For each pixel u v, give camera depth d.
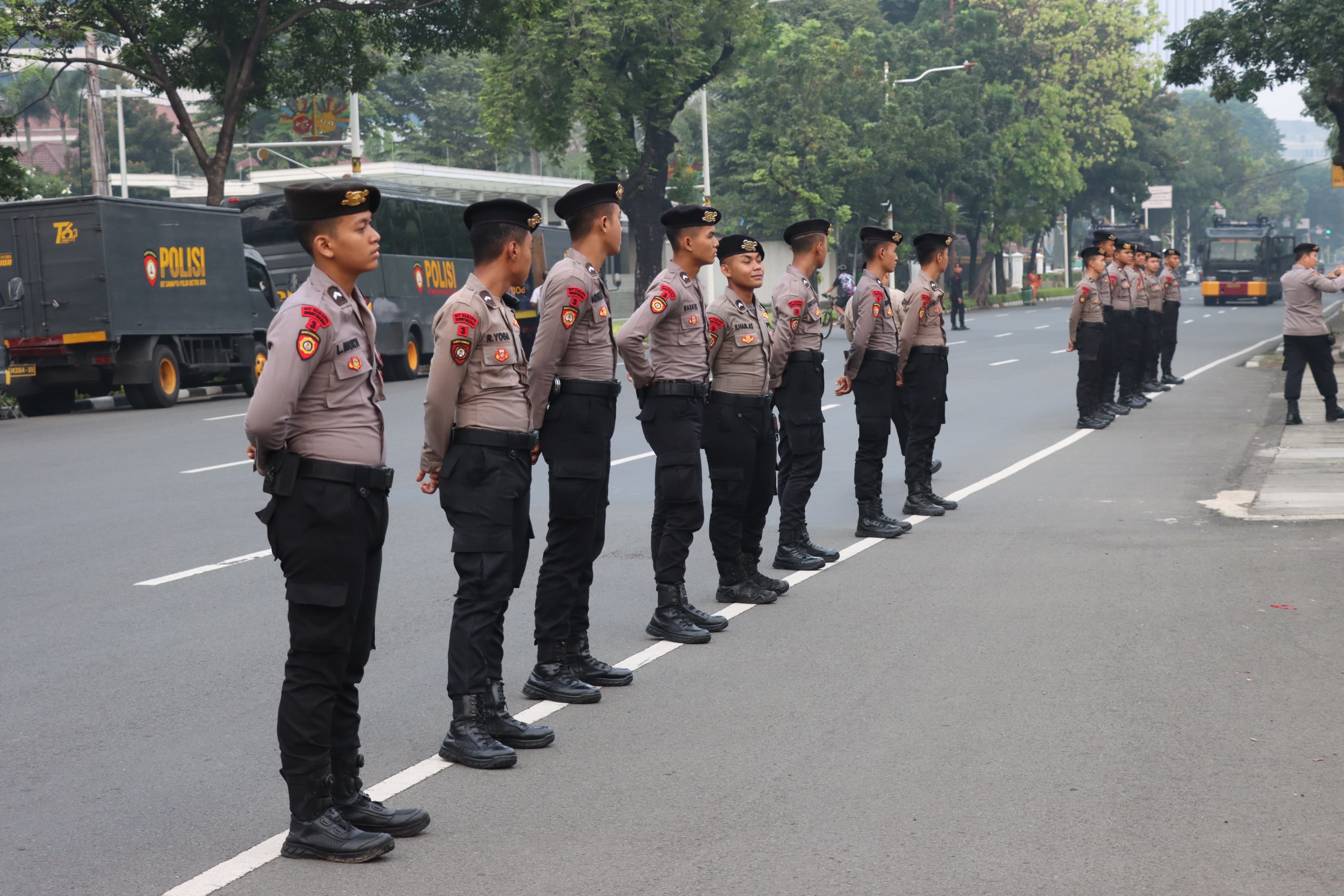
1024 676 6.25
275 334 4.22
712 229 6.93
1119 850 4.27
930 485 11.05
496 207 5.33
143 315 22.16
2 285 21.73
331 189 4.31
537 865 4.25
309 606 4.30
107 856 4.39
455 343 5.21
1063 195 68.19
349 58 29.91
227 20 27.36
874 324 9.57
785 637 7.08
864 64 57.06
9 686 6.42
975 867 4.16
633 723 5.71
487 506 5.32
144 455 15.57
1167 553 8.96
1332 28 22.55
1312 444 13.91
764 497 7.89
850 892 4.00
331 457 4.30
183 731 5.73
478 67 41.44
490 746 5.22
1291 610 7.36
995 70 66.69
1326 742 5.26
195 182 67.19
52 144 83.62
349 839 4.32
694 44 42.38
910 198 56.28
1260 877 4.06
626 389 23.81
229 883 4.16
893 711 5.77
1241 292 57.06
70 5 25.64
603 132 40.16
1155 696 5.89
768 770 5.08
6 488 13.08
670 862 4.25
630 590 8.34
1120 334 16.94
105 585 8.68
